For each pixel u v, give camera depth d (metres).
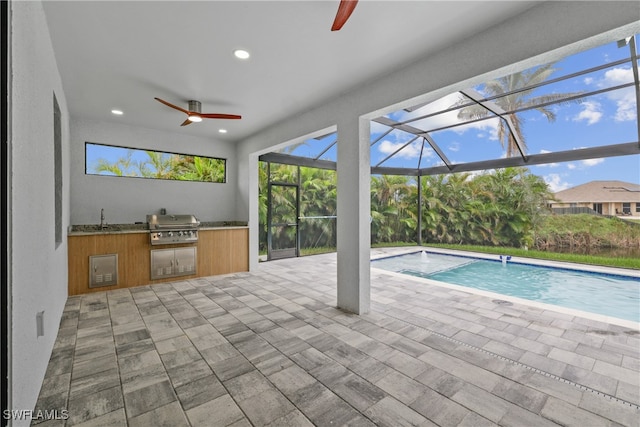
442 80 2.63
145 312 3.39
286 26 2.31
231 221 6.15
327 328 2.93
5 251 1.13
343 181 3.58
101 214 4.65
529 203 7.38
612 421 1.62
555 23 1.98
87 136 4.65
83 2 1.99
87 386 1.96
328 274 5.44
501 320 3.12
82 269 4.14
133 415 1.68
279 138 4.79
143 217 5.18
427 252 8.29
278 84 3.37
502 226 7.82
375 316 3.26
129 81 3.29
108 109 4.21
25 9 1.51
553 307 3.53
